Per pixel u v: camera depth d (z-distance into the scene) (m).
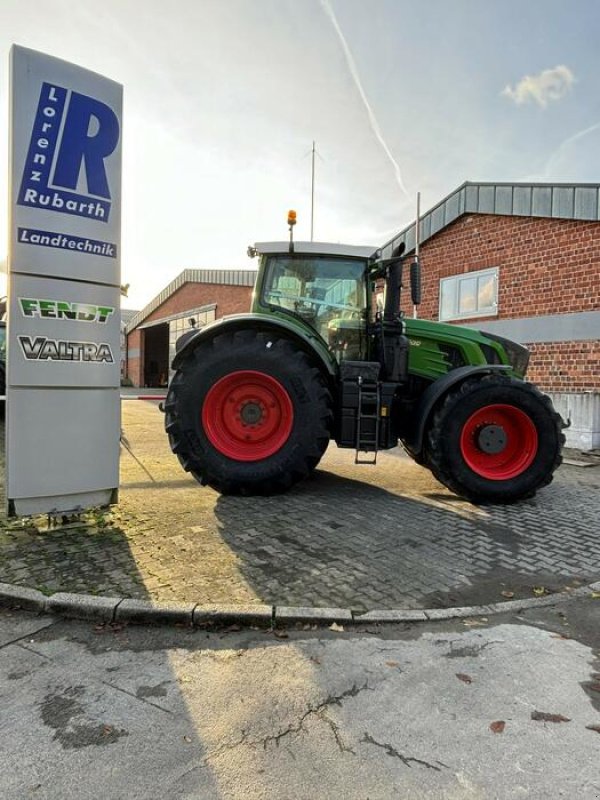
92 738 2.05
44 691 2.35
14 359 3.98
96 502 4.40
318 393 5.29
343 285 5.86
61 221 4.07
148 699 2.30
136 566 3.59
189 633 2.88
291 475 5.32
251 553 3.89
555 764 1.95
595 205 8.49
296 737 2.07
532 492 5.41
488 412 5.46
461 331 6.09
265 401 5.40
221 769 1.90
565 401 8.60
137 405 17.70
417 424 5.57
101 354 4.32
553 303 9.18
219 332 5.40
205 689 2.37
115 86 4.24
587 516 5.05
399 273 5.70
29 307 4.00
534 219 9.43
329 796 1.79
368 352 5.85
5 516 4.51
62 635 2.84
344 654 2.69
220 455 5.29
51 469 4.17
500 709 2.27
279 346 5.30
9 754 1.96
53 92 3.98
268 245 5.78
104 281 4.29
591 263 8.62
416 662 2.62
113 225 4.31
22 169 3.92
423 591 3.41
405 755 1.99
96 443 4.34
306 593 3.30
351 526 4.58
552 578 3.66
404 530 4.53
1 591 3.15
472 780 1.87
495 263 10.11
